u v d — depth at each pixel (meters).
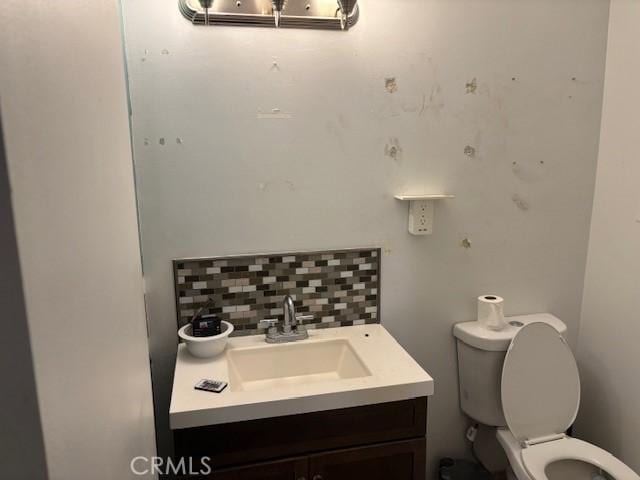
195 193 1.68
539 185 1.97
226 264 1.74
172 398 1.38
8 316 0.37
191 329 1.65
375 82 1.75
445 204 1.90
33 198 0.40
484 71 1.83
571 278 2.08
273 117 1.69
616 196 1.91
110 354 0.64
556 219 2.01
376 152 1.80
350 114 1.75
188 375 1.50
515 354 1.80
